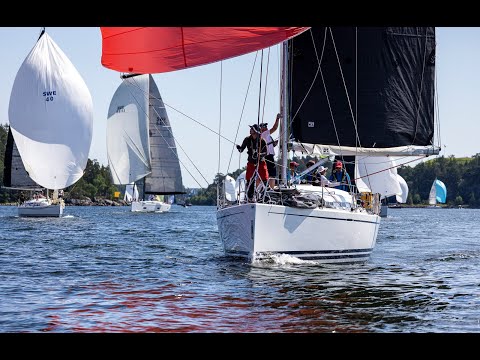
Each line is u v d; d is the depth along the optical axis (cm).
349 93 2536
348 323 1320
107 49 1459
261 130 2248
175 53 1450
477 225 7444
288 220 2098
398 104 2622
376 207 2595
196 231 5003
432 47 2662
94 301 1545
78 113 7238
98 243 3466
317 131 2466
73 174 7325
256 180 2186
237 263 2217
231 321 1331
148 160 10275
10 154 7850
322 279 1909
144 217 9106
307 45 2444
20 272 2091
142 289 1720
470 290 1753
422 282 1903
